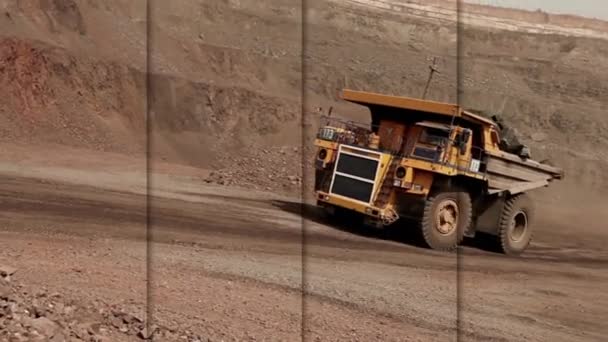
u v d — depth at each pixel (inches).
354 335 306.0
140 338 259.9
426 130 526.0
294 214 573.0
